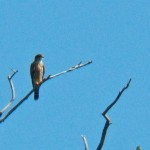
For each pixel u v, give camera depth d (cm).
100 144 1266
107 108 1285
